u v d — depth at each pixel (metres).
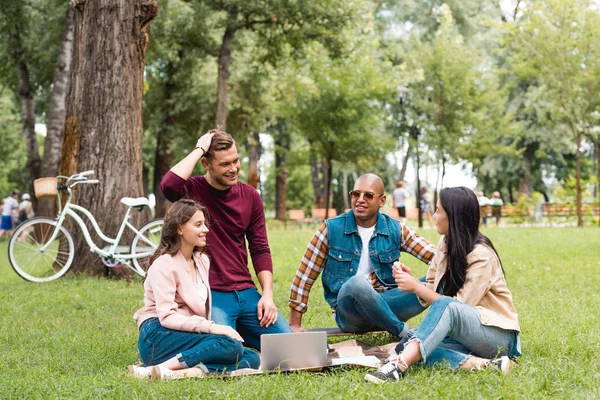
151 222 9.63
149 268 4.48
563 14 23.98
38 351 5.27
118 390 3.81
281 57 21.02
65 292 8.78
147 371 4.23
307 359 4.37
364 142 27.83
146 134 28.75
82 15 10.57
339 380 3.96
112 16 10.43
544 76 24.98
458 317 4.12
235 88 24.44
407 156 39.12
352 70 27.05
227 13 19.17
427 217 32.38
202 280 4.55
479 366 4.11
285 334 4.33
